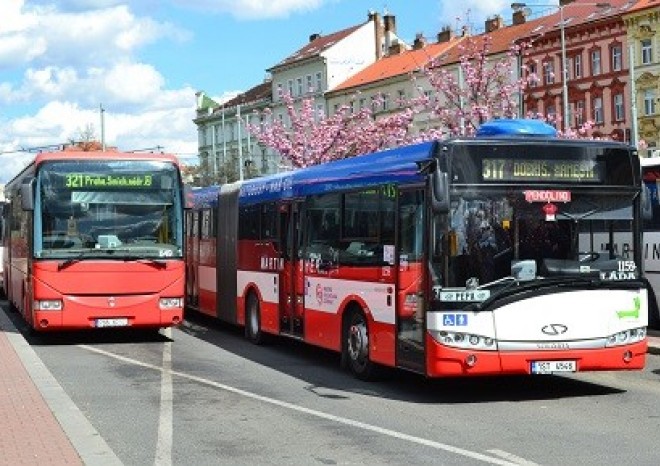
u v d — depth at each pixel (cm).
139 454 871
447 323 1079
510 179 1104
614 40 6856
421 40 9050
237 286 1922
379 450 873
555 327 1098
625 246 1136
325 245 1448
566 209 1117
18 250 2167
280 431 973
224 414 1077
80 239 1764
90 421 1038
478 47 4519
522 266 1095
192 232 2305
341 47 9612
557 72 7256
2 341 1856
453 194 1090
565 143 1123
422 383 1305
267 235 1731
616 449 863
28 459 809
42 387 1243
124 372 1448
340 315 1388
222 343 1862
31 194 1742
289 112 5503
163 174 1816
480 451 861
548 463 807
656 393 1205
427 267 1099
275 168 9556
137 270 1783
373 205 1273
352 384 1302
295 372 1435
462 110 4091
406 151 1194
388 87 8569
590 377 1352
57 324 1745
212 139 11512
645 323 1142
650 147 6638
